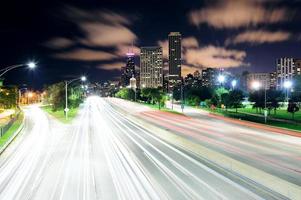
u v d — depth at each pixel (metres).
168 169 27.91
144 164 30.08
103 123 71.19
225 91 111.50
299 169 27.84
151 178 25.20
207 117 81.62
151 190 22.25
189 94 135.00
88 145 41.66
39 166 29.95
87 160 32.34
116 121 76.12
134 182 24.27
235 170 25.61
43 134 52.62
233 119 74.81
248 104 125.19
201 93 133.75
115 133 53.91
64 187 23.39
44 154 35.66
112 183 24.12
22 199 21.12
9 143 43.03
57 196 21.48
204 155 32.28
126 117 86.81
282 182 19.38
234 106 93.69
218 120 74.31
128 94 189.62
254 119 73.69
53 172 27.69
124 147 39.84
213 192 21.38
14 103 99.56
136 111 106.00
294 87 119.75
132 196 21.17
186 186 22.88
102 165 30.08
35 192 22.42
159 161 31.22
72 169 28.67
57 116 84.75
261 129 57.56
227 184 22.97
